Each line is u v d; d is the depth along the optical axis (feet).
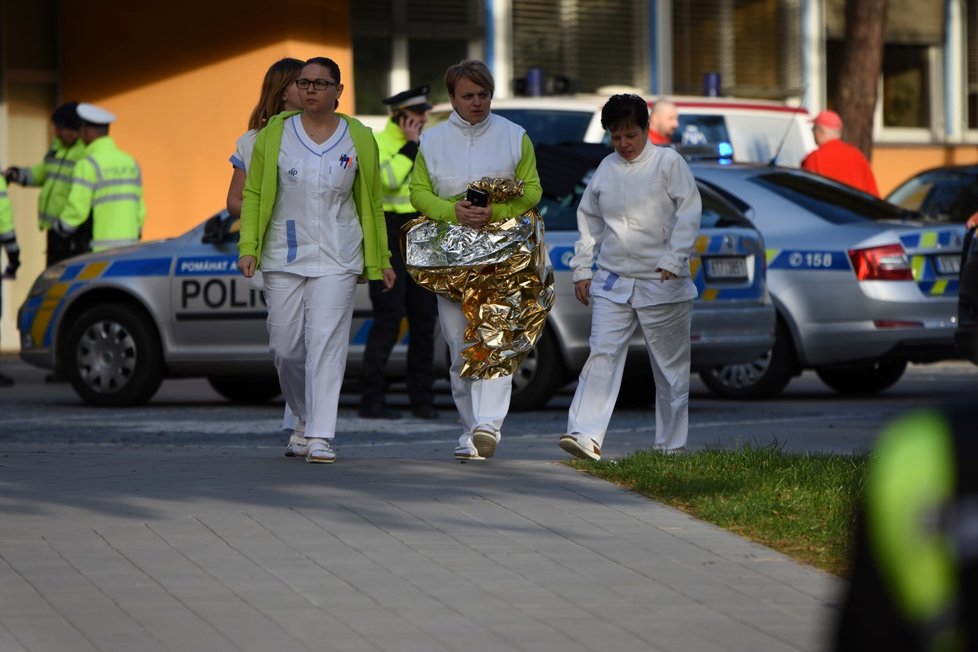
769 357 111.24
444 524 57.16
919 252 109.50
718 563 51.39
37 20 168.76
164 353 107.96
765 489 61.36
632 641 41.70
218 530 55.67
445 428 92.68
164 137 163.32
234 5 158.20
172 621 43.52
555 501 61.93
